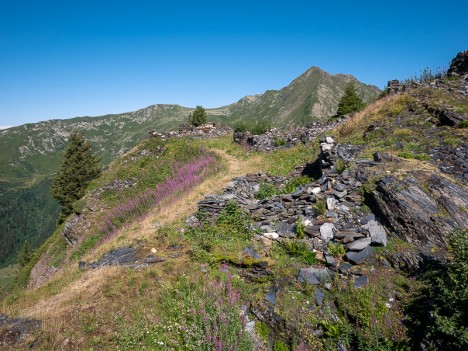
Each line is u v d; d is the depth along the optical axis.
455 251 7.99
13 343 8.66
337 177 14.81
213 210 15.98
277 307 9.21
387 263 10.00
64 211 43.16
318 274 10.03
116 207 26.42
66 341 8.64
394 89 30.06
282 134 34.19
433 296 8.08
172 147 36.00
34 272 29.11
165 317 9.42
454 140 16.38
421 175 12.55
